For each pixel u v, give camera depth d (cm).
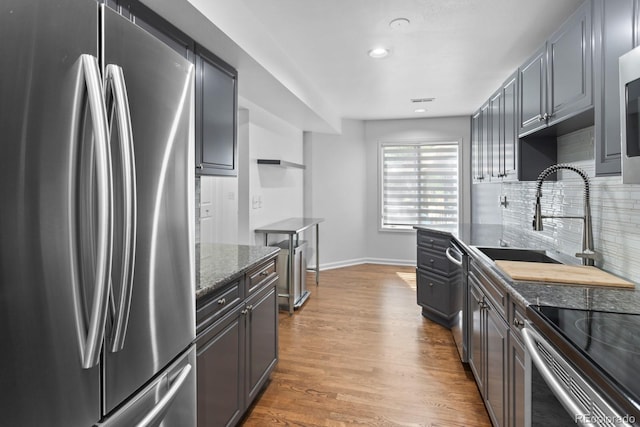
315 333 312
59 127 71
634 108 107
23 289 64
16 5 63
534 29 239
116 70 84
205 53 204
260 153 395
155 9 161
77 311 74
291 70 298
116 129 85
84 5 77
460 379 236
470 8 212
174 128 112
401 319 345
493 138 326
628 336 98
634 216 158
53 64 70
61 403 72
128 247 85
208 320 151
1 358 61
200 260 202
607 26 136
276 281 236
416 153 559
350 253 573
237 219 367
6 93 62
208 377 151
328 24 232
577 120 180
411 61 299
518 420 139
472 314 230
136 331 95
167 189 108
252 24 220
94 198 77
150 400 102
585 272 163
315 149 533
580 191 212
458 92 396
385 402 210
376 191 576
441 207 549
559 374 101
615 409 75
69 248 72
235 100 240
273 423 192
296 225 404
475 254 218
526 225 314
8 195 62
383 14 219
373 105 462
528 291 140
